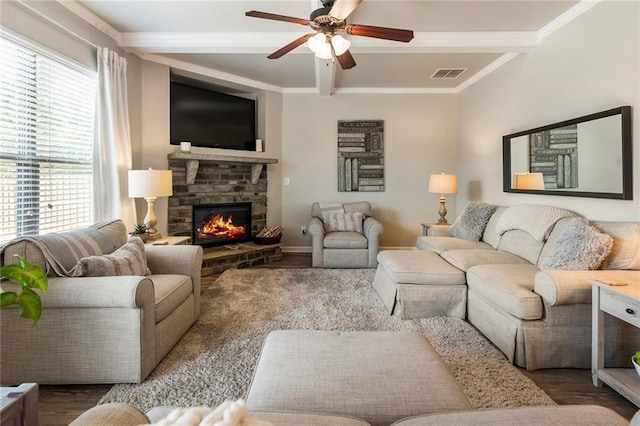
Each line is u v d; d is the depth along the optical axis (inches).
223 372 78.7
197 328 103.0
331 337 62.6
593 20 107.9
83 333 72.9
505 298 86.7
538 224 114.2
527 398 70.1
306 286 146.1
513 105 152.3
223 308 119.9
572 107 117.0
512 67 152.5
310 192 218.5
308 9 115.8
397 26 127.8
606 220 103.9
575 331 81.8
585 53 111.1
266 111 208.2
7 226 93.8
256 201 206.7
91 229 96.3
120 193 131.0
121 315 73.4
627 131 95.7
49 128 106.7
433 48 136.4
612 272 82.0
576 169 113.7
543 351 81.8
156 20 123.6
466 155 201.2
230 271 170.7
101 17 121.2
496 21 124.1
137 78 150.7
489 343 94.7
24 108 98.0
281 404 43.5
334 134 216.4
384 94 214.4
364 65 170.2
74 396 70.9
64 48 110.1
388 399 44.4
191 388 72.6
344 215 197.3
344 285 147.6
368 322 108.3
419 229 219.1
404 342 60.6
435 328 103.7
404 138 215.9
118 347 73.3
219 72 182.2
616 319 78.0
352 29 97.4
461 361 85.0
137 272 90.7
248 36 134.9
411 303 111.3
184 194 172.9
